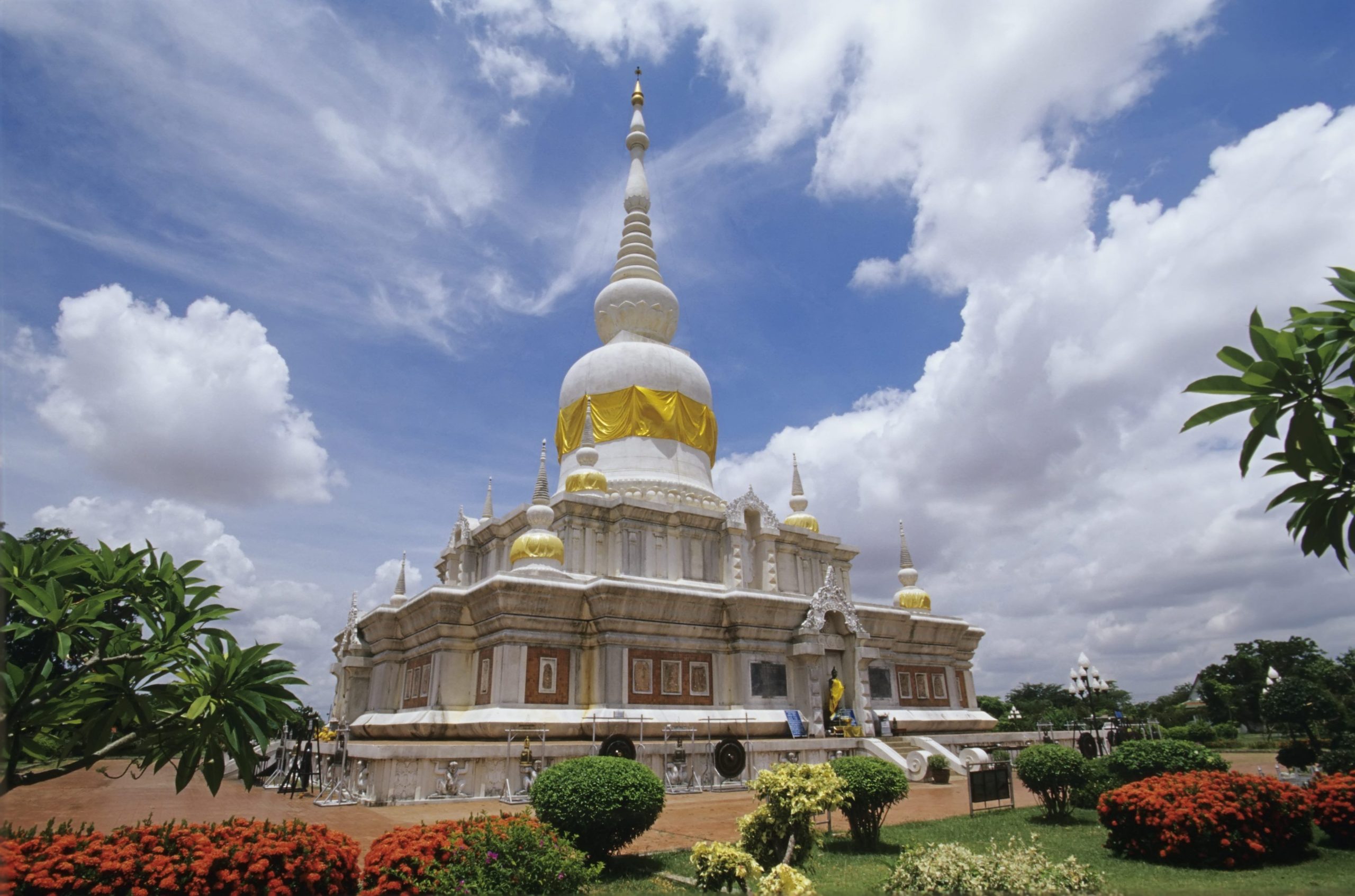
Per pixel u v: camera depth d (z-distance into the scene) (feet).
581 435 144.15
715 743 95.91
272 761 119.34
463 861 39.83
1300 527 27.81
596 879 45.52
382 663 125.08
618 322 157.89
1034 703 312.91
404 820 69.62
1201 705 290.35
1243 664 239.91
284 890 34.30
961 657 158.92
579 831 48.44
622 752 86.94
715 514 130.62
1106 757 74.28
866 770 55.83
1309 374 26.27
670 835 61.11
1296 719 141.90
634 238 168.86
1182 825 49.73
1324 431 25.96
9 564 31.68
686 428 146.41
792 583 139.13
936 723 141.28
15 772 30.60
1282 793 52.21
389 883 38.11
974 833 61.26
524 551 111.86
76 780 111.45
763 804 48.21
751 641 115.96
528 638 104.06
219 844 36.27
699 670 113.29
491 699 101.55
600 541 123.85
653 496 134.41
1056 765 67.97
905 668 146.61
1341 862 50.47
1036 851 39.86
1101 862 51.16
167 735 34.47
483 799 84.23
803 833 45.78
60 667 34.86
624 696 104.53
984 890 36.50
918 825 65.21
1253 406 27.58
